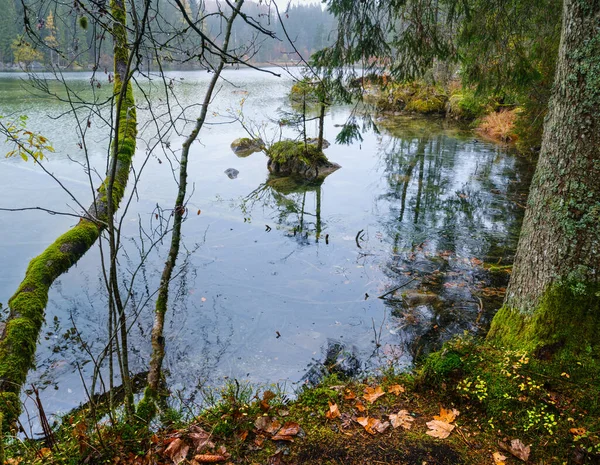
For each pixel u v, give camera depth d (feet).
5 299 16.35
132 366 13.05
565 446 7.62
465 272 18.81
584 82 8.50
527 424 8.13
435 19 16.70
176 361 13.25
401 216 26.18
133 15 6.89
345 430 8.53
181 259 20.30
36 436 10.17
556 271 9.37
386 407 9.23
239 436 8.37
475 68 21.27
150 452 7.93
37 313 15.29
